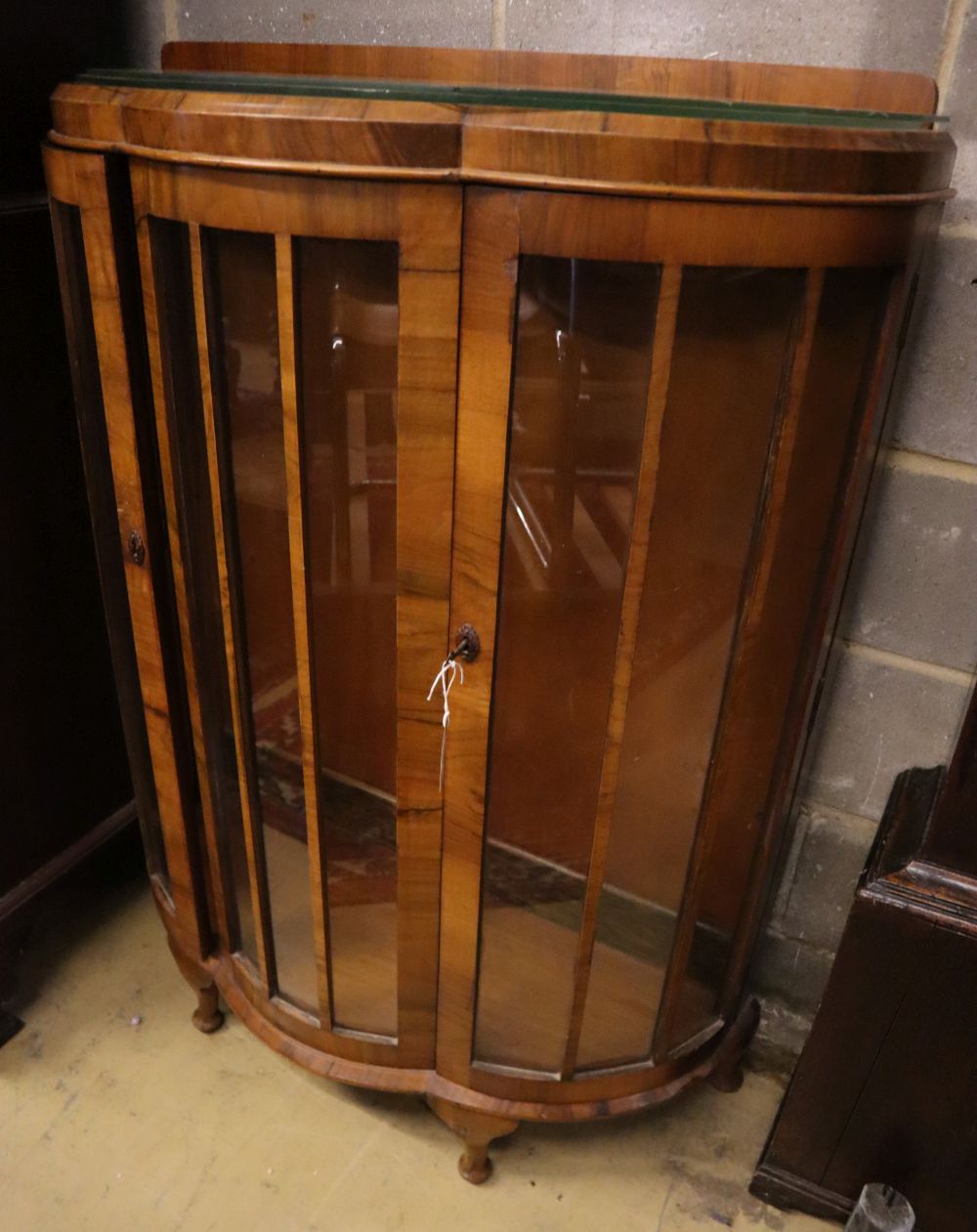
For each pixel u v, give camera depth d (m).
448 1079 1.03
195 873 1.10
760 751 0.93
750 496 0.76
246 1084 1.20
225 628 0.87
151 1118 1.15
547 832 0.91
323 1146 1.13
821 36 0.85
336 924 1.01
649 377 0.68
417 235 0.65
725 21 0.87
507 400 0.69
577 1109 1.02
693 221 0.63
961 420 0.91
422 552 0.76
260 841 0.99
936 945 0.90
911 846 0.95
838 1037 0.98
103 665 1.28
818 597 0.85
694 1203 1.10
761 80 0.86
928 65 0.82
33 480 1.11
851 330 0.75
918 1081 0.98
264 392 0.78
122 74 0.79
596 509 0.74
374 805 0.94
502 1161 1.13
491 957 0.97
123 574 0.99
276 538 0.84
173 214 0.71
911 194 0.68
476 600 0.77
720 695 0.84
